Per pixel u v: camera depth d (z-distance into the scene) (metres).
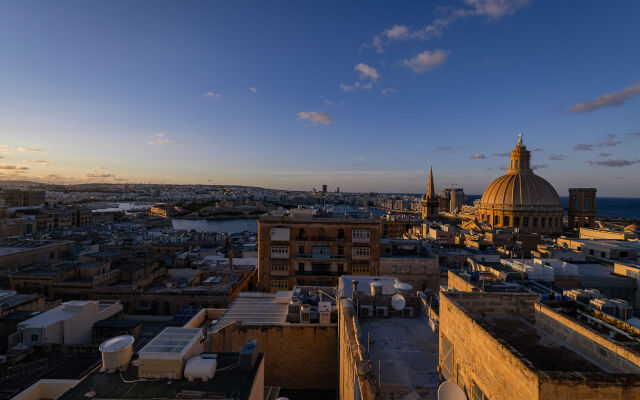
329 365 34.38
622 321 24.19
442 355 17.34
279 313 39.47
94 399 18.08
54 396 22.75
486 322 16.78
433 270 65.00
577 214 194.38
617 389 8.81
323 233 69.31
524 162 189.75
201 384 19.75
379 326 25.83
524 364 9.64
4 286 67.38
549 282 42.97
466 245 85.88
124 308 62.72
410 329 25.23
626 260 55.69
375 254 68.31
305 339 34.62
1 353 35.53
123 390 19.05
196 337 22.81
